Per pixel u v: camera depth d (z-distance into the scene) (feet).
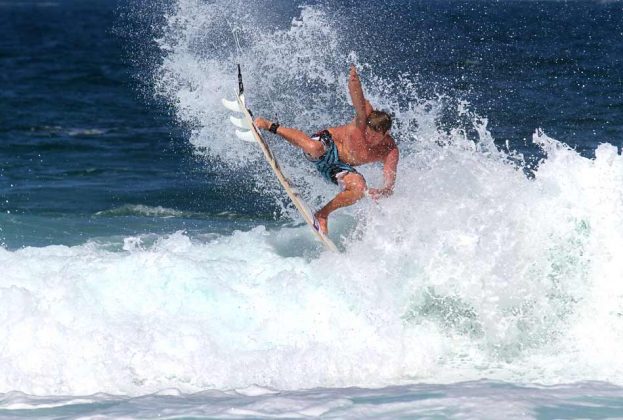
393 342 78.95
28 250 93.86
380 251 89.25
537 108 232.32
